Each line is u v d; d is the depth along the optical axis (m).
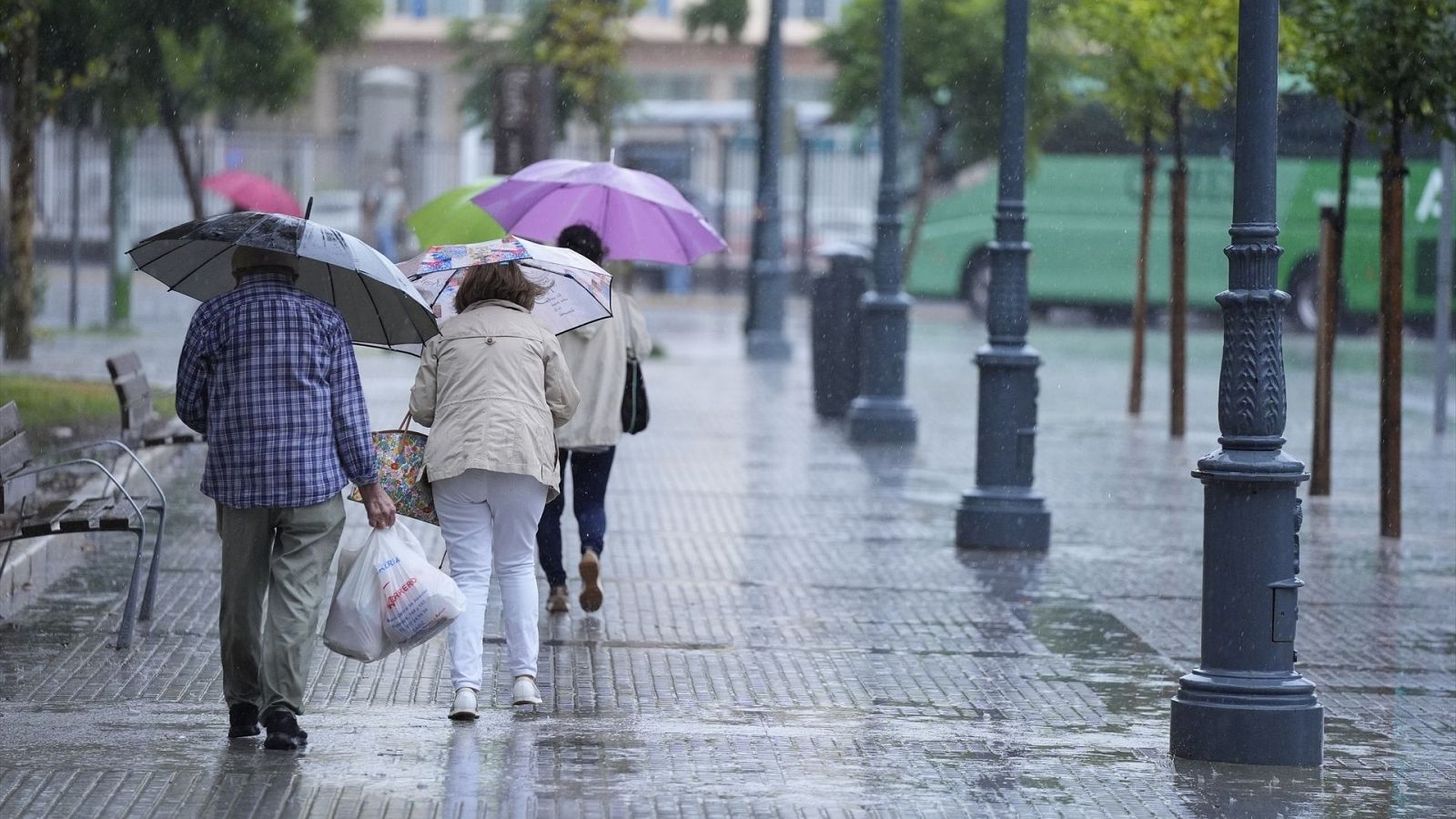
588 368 27.98
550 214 29.47
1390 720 24.55
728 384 70.12
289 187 114.44
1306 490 48.03
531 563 22.98
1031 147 86.31
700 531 37.94
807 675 25.61
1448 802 20.06
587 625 28.41
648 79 161.38
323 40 74.75
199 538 34.34
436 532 36.84
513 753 20.67
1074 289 107.19
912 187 112.94
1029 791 19.89
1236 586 21.52
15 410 26.62
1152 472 49.81
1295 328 102.50
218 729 21.27
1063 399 68.75
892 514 41.16
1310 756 21.47
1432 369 81.69
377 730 21.53
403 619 21.20
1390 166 40.03
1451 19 40.47
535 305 24.72
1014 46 36.78
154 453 41.28
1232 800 19.80
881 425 53.97
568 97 97.44
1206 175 105.19
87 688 23.11
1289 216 101.50
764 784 19.77
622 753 20.86
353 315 22.20
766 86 81.69
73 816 17.67
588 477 28.72
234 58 70.50
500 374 22.47
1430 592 34.00
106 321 79.56
